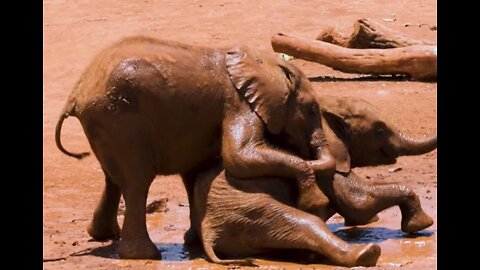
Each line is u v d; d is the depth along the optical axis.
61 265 13.41
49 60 27.30
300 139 13.98
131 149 13.59
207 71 13.75
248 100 13.66
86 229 15.34
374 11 31.52
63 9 32.47
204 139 13.84
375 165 14.97
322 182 14.05
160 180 18.12
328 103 14.59
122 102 13.48
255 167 13.47
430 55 23.62
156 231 15.26
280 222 13.39
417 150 14.98
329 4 32.31
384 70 24.02
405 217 14.68
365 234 14.79
